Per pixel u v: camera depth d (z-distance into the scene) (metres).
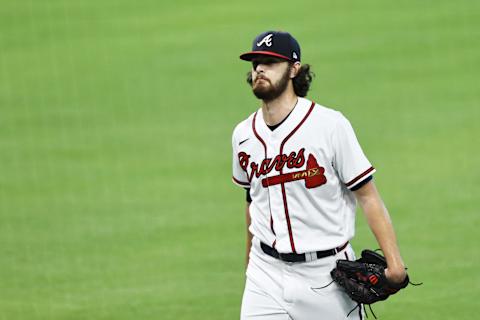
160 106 61.12
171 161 49.31
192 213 40.75
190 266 34.06
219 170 47.31
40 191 45.12
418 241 35.47
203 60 72.38
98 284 32.62
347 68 66.62
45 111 61.34
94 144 53.41
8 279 33.41
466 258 33.38
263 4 89.44
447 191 41.69
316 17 82.56
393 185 43.00
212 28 81.94
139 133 55.12
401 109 56.50
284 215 18.64
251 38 77.56
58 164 49.75
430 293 30.12
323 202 18.44
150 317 29.05
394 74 64.62
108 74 70.19
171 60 73.00
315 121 18.25
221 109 59.56
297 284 18.78
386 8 83.62
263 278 19.25
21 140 54.84
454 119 53.66
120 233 38.47
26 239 38.12
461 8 81.19
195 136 53.94
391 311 28.69
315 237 18.59
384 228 18.06
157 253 35.78
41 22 87.25
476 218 37.91
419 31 75.25
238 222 39.16
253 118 19.12
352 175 18.14
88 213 41.41
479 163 45.56
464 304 29.03
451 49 69.94
